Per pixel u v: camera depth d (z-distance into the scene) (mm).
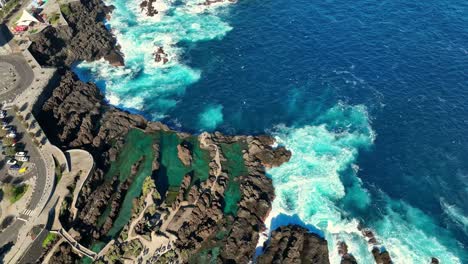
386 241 85438
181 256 81875
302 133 107875
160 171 98625
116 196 91812
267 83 122438
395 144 103875
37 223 80688
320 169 99250
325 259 81500
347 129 108250
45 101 108625
